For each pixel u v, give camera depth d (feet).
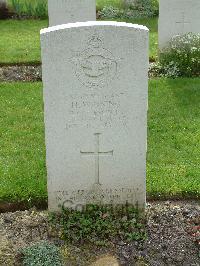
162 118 11.78
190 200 9.28
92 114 8.13
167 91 13.15
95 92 8.01
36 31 18.79
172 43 14.64
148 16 20.68
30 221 8.60
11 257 7.86
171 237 8.21
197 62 14.19
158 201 9.23
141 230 8.28
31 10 20.58
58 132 8.20
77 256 7.89
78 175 8.48
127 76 7.93
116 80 7.95
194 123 11.55
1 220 8.64
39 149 10.55
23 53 16.14
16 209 9.04
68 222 8.36
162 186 9.36
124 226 8.30
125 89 8.00
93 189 8.58
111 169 8.46
